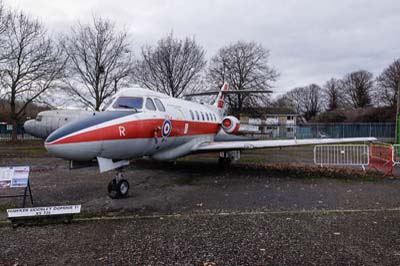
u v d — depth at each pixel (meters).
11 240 4.07
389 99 61.34
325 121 57.06
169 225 4.71
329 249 3.71
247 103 34.88
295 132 38.50
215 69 37.78
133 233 4.34
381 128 37.34
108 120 6.45
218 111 16.12
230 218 5.09
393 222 4.81
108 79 26.28
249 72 36.69
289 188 7.89
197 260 3.42
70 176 9.88
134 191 7.56
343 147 14.00
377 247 3.76
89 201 6.46
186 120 9.72
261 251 3.66
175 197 6.84
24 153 18.27
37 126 17.66
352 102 71.06
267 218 5.07
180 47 30.77
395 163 11.02
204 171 11.14
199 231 4.41
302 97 84.88
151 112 7.75
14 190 7.61
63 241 4.02
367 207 5.83
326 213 5.38
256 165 12.71
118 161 6.98
